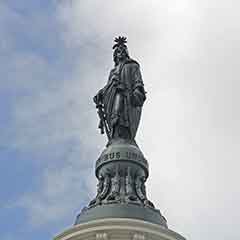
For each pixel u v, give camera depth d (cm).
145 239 5094
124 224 5106
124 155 5531
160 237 5134
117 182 5447
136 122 5753
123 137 5691
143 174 5559
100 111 5838
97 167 5594
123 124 5681
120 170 5500
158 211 5391
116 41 6012
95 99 5884
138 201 5359
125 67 5847
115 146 5591
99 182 5528
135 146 5656
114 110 5719
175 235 5191
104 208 5272
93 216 5250
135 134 5741
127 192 5394
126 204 5284
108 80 5878
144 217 5234
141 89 5800
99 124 5844
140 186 5481
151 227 5128
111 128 5712
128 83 5797
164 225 5306
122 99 5741
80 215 5366
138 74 5856
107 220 5119
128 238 5088
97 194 5491
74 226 5188
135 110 5766
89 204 5453
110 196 5369
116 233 5100
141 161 5566
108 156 5553
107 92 5803
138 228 5103
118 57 5931
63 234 5206
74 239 5162
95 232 5119
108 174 5503
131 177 5484
